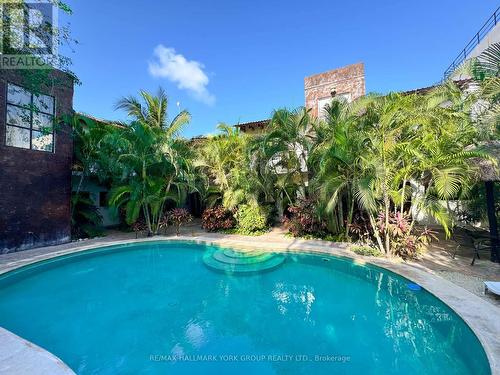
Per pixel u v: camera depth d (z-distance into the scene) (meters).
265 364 4.18
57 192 10.62
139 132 11.88
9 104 9.05
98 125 12.82
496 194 8.88
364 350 4.49
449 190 6.89
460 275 6.50
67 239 10.97
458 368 3.98
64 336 5.04
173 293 6.99
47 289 7.25
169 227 15.35
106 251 10.40
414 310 5.66
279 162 12.69
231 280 7.73
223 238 11.88
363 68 16.28
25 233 9.51
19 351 3.57
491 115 6.64
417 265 7.32
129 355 4.47
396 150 7.89
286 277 7.84
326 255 8.85
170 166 12.88
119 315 5.84
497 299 5.11
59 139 10.73
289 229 12.31
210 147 13.92
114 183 13.31
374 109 9.30
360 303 6.23
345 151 8.69
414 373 3.89
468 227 10.99
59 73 9.48
